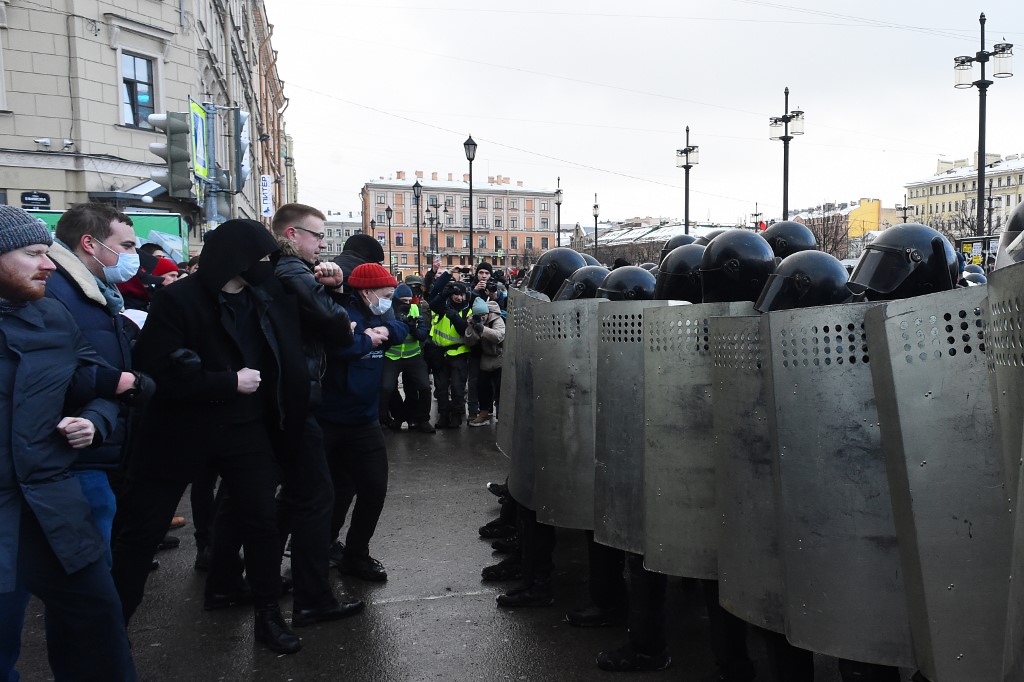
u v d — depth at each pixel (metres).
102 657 2.59
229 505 3.92
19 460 2.35
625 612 3.77
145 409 3.20
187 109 18.94
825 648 2.41
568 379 3.63
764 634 2.76
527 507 3.87
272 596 3.53
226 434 3.26
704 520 2.96
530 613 3.91
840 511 2.38
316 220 4.00
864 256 2.84
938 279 2.77
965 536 2.11
